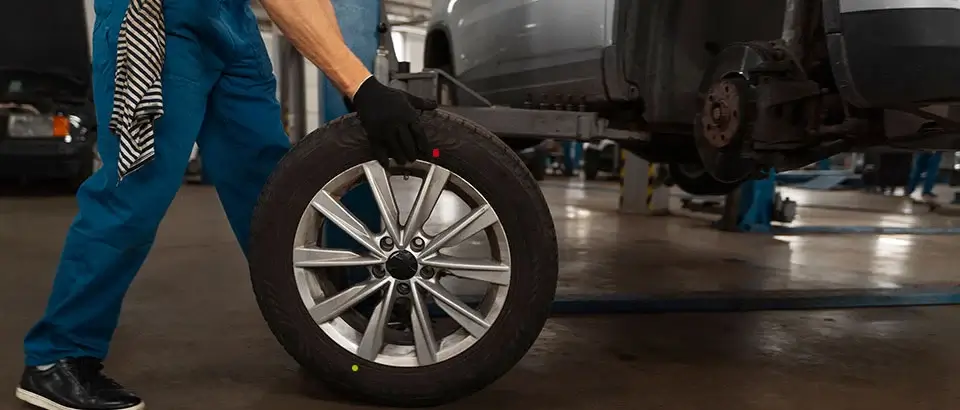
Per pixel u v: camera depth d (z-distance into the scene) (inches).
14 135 272.2
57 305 62.4
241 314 102.3
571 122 104.7
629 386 74.7
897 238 210.4
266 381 74.0
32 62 298.2
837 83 77.4
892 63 72.1
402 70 104.0
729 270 146.4
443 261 63.6
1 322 96.3
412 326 64.2
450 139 62.5
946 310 114.3
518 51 124.8
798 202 353.7
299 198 63.8
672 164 151.6
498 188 62.5
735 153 91.6
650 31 106.7
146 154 56.8
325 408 66.4
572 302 107.3
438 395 64.6
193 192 350.3
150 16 56.6
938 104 73.5
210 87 65.1
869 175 283.0
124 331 92.7
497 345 63.4
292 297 64.6
